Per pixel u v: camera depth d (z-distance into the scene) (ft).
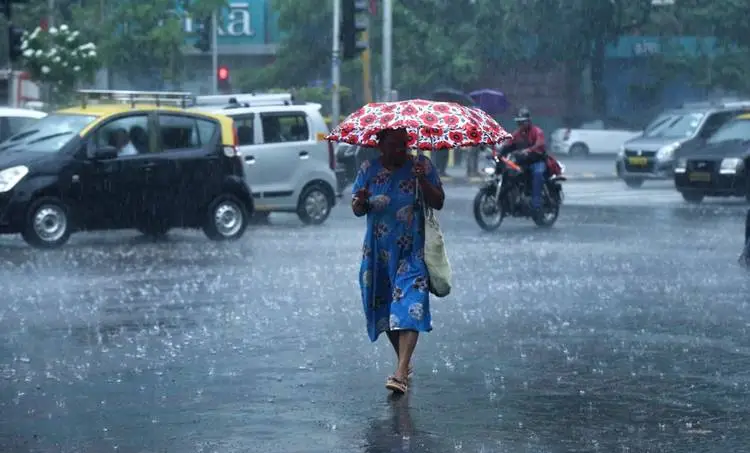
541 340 47.75
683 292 61.82
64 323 51.57
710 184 130.93
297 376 40.68
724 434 33.09
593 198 143.54
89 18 213.05
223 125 90.79
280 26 248.32
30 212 82.07
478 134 38.27
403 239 38.65
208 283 64.69
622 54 284.00
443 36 250.37
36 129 86.74
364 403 36.70
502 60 264.52
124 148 86.28
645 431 33.40
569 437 32.68
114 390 38.45
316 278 66.95
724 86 273.13
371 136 39.04
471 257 78.43
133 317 53.16
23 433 33.04
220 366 42.32
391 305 38.52
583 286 64.03
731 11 266.36
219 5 227.40
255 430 33.37
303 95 228.84
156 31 212.23
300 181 104.01
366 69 188.44
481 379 40.27
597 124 274.77
